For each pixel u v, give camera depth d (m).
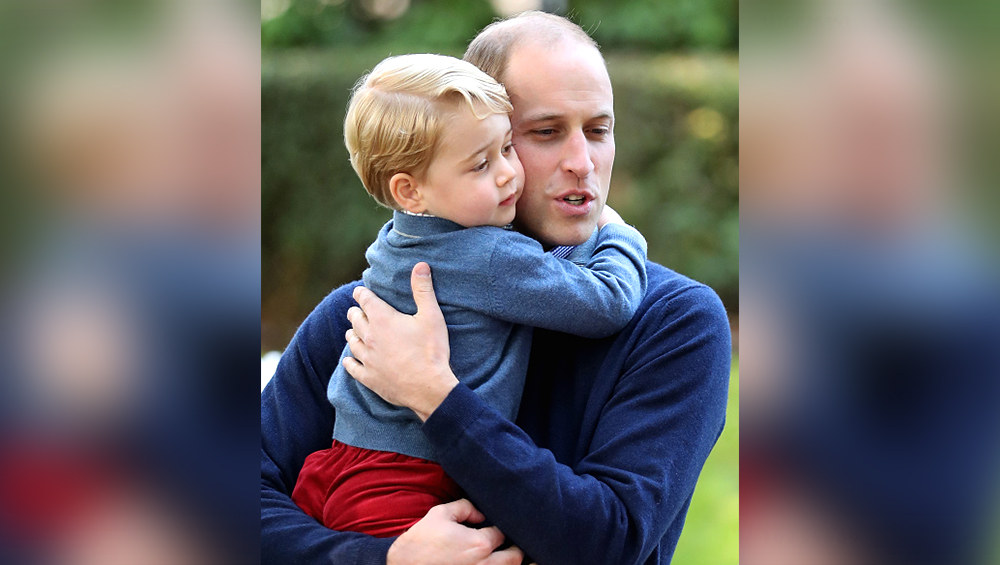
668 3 20.89
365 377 3.96
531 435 4.21
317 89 17.80
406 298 4.11
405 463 3.96
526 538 3.64
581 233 4.27
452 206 4.06
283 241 18.14
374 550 3.73
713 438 4.08
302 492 4.20
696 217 17.80
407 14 22.08
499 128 4.02
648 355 4.03
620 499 3.73
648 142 17.80
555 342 4.32
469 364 4.00
